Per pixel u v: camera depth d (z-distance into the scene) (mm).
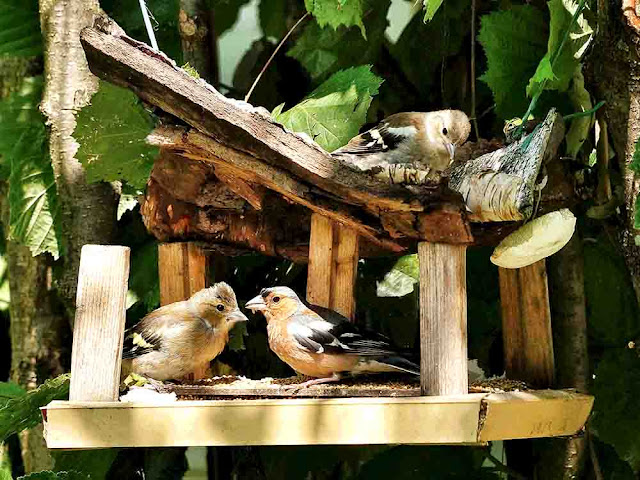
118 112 6039
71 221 6508
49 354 7004
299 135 4695
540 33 5918
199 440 4594
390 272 6508
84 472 6297
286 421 4555
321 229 5480
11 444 7355
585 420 5152
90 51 4617
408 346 6484
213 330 5469
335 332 5156
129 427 4629
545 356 5438
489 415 4477
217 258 6297
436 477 6445
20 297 7070
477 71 6750
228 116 4617
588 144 5715
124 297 4922
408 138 6012
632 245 5098
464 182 4895
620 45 4977
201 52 6527
